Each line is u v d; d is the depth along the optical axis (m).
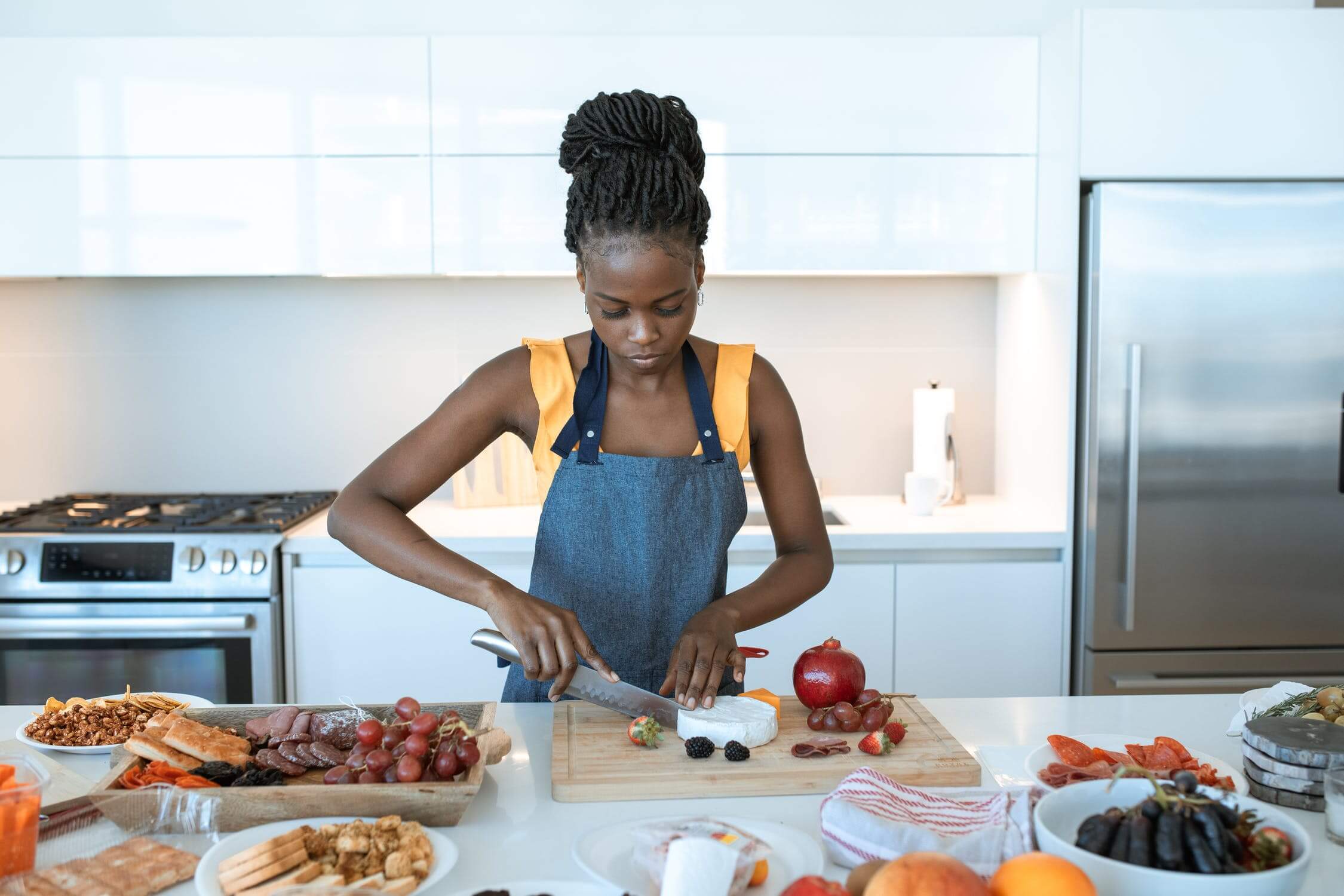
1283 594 2.53
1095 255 2.47
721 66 2.62
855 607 2.57
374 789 1.02
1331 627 2.54
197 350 2.99
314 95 2.61
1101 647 2.54
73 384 2.99
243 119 2.61
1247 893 0.79
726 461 1.48
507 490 2.91
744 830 1.00
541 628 1.23
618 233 1.21
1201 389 2.49
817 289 3.06
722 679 1.39
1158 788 0.86
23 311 2.96
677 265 1.23
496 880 0.95
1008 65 2.66
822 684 1.28
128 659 2.47
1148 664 2.54
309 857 0.93
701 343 1.52
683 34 2.78
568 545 1.47
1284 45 2.49
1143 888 0.80
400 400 3.03
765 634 2.57
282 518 2.57
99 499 2.88
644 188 1.19
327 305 3.00
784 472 1.54
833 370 3.08
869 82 2.65
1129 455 2.48
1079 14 2.46
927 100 2.66
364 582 2.51
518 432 1.56
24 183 2.60
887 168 2.67
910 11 2.92
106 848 0.97
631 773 1.13
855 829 0.94
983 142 2.67
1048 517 2.67
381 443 3.04
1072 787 0.94
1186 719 1.38
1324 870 0.96
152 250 2.63
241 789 1.01
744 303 3.06
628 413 1.48
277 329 3.00
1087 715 1.40
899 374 3.09
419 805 1.03
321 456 3.03
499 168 2.63
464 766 1.08
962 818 0.99
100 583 2.44
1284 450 2.50
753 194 2.66
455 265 2.65
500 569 2.52
